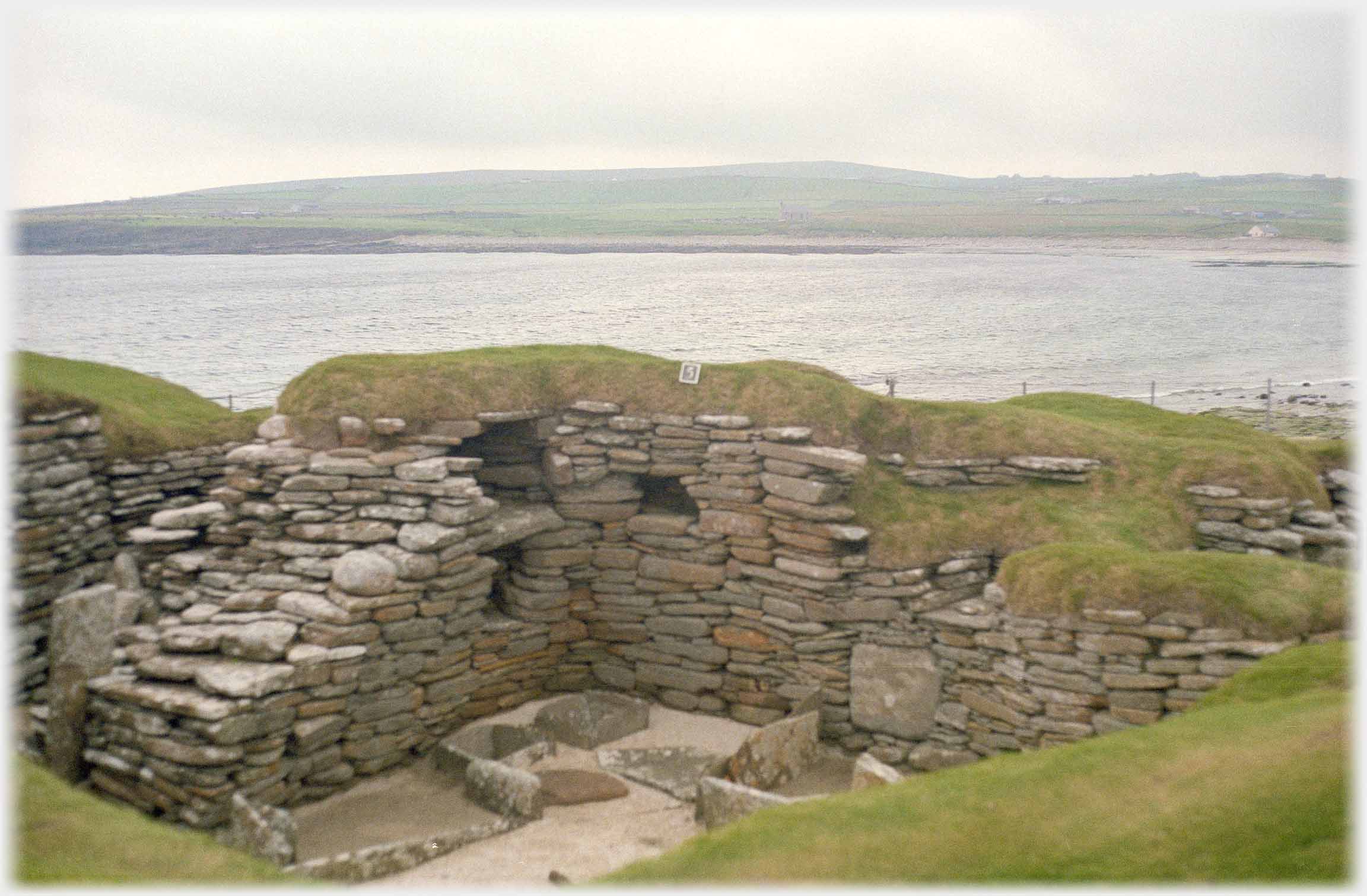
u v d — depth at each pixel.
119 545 20.77
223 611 18.83
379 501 20.88
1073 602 17.95
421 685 19.94
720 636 22.27
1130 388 61.28
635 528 23.09
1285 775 10.84
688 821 16.53
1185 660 16.98
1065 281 191.62
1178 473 22.64
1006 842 10.57
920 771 19.81
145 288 171.50
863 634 20.84
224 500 21.48
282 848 14.23
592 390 23.83
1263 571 17.53
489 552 23.03
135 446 21.22
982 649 19.50
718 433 22.61
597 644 23.45
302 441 21.56
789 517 21.55
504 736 20.28
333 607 18.48
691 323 111.94
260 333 100.00
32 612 18.14
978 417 23.70
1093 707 17.75
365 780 18.72
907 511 21.88
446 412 22.55
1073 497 22.33
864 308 134.75
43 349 83.50
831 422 23.28
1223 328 107.44
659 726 21.52
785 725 18.84
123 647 18.11
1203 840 10.13
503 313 126.12
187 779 16.14
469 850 15.33
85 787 17.16
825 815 11.38
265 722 16.73
